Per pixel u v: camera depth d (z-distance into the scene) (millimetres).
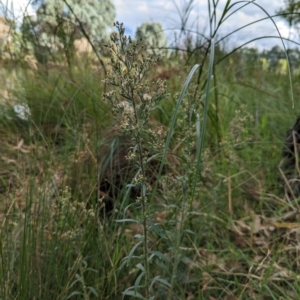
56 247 1479
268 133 2766
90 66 3455
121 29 1019
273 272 1665
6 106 2920
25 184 1758
